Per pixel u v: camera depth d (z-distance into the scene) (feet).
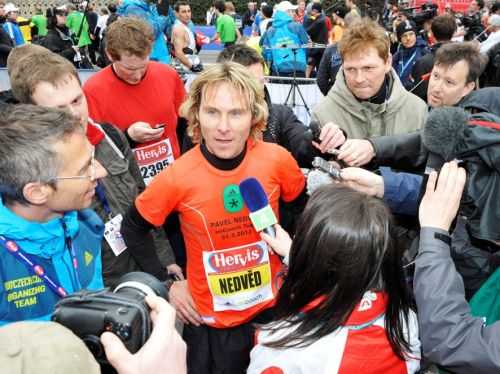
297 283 4.14
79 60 32.76
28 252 4.69
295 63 25.48
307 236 4.04
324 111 8.79
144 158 10.13
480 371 3.79
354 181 6.22
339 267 3.89
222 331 6.64
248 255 6.39
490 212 4.83
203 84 5.97
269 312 6.73
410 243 6.81
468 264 5.41
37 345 2.37
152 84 10.25
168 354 3.23
